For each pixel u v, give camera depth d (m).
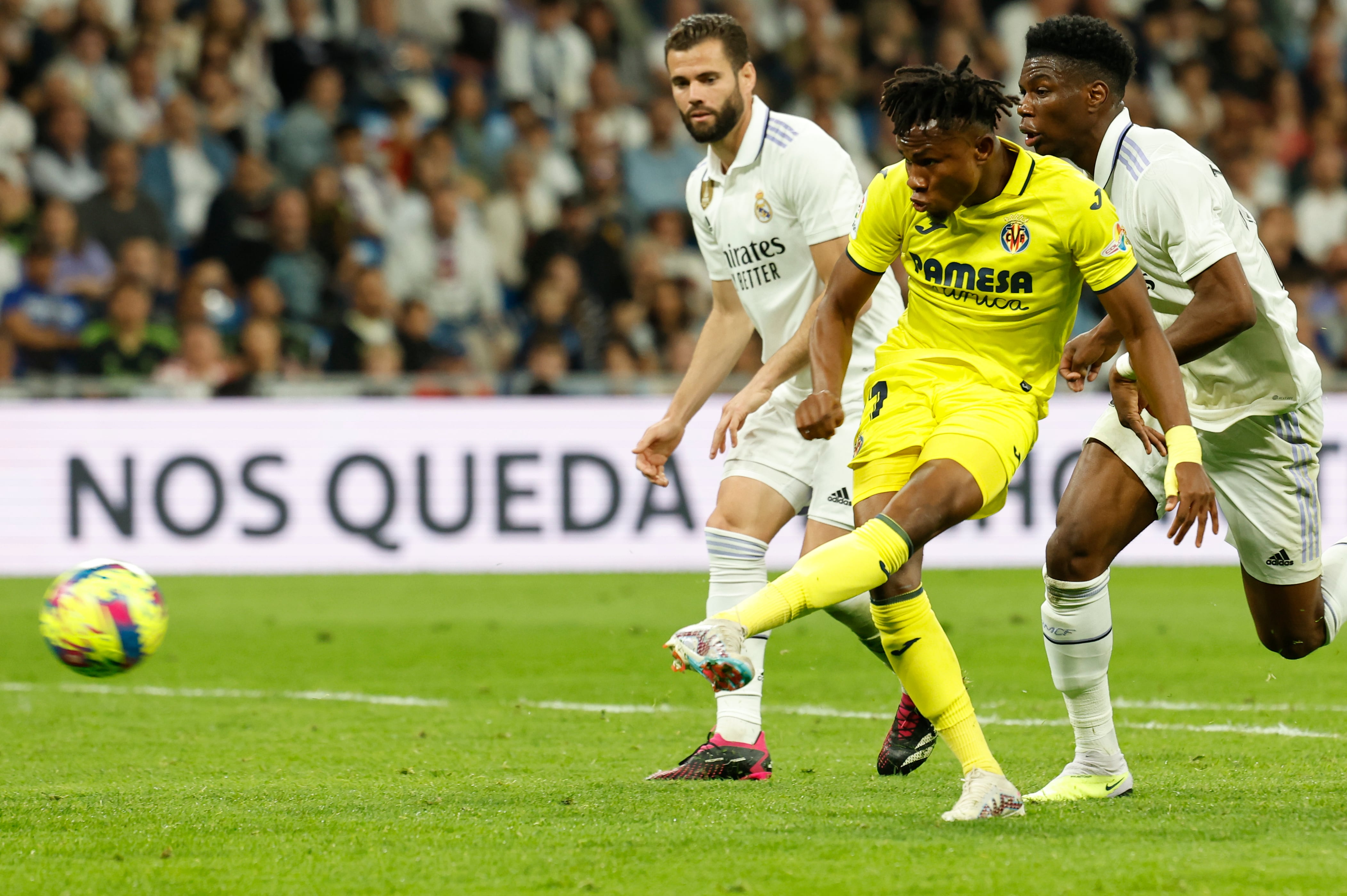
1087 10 41.69
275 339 30.09
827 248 12.44
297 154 34.81
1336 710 15.31
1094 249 9.32
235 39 36.81
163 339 30.09
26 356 30.05
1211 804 10.18
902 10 40.84
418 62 38.81
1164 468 10.59
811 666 18.86
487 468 28.09
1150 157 10.58
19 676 18.58
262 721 15.18
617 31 41.31
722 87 12.55
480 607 24.39
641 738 14.06
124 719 15.36
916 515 9.09
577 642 20.95
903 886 7.80
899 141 9.16
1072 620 10.57
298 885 8.10
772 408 12.82
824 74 38.59
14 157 33.31
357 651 20.33
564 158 38.09
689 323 34.03
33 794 11.11
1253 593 12.10
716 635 8.47
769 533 12.73
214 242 32.38
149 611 11.88
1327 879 7.85
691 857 8.53
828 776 11.86
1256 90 42.06
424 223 34.47
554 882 8.06
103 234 31.69
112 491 27.62
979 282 9.56
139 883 8.20
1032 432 9.67
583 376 32.44
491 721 15.12
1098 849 8.56
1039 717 15.05
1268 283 11.02
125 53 35.91
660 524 28.20
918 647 9.68
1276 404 11.28
